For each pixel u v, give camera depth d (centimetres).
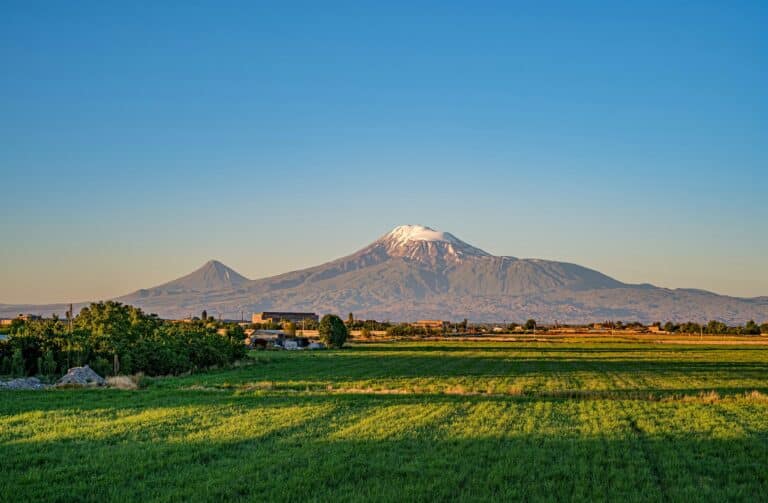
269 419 3603
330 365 8769
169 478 2298
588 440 3059
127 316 8031
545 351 13038
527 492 2178
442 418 3688
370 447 2833
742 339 19875
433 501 2059
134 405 4162
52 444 2869
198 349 7750
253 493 2123
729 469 2523
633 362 9756
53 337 6581
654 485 2286
